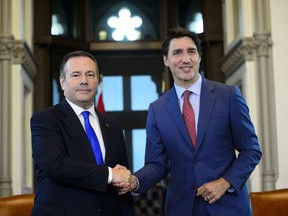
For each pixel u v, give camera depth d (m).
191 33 2.63
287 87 4.95
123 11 6.57
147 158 2.73
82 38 6.38
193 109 2.64
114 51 6.42
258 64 5.03
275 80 4.96
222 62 6.05
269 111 4.94
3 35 4.85
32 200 3.61
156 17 6.57
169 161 2.67
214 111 2.57
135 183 2.57
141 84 6.46
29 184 5.41
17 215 3.56
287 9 5.04
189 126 2.61
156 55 6.47
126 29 6.53
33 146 2.50
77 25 6.39
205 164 2.54
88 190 2.46
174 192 2.59
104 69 6.45
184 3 6.54
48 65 6.05
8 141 4.82
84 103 2.59
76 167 2.39
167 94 2.73
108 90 6.44
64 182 2.43
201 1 6.38
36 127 2.51
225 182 2.44
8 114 4.84
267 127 4.90
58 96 6.17
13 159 4.90
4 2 4.91
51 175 2.41
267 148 4.87
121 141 2.72
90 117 2.65
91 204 2.45
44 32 6.03
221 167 2.54
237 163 2.50
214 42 6.29
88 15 6.46
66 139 2.51
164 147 2.69
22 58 5.00
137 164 6.32
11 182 4.82
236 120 2.56
